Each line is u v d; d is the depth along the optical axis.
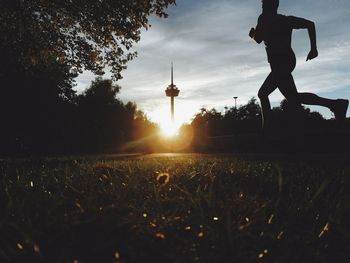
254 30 7.57
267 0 7.35
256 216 1.79
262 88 7.60
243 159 7.59
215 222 1.66
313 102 7.28
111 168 4.33
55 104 40.03
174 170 4.56
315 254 1.24
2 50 15.88
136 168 4.90
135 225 1.53
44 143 42.88
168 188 2.80
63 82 39.69
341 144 7.79
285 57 7.19
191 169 4.67
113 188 2.63
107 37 15.54
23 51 15.74
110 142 62.12
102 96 60.78
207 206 2.01
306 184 3.00
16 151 40.66
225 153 12.82
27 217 1.78
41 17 15.07
